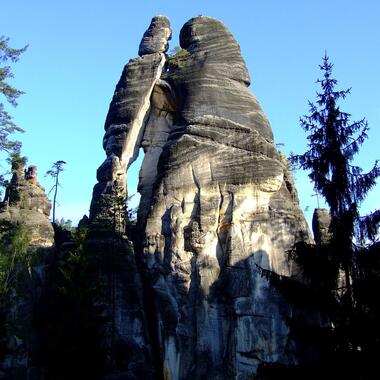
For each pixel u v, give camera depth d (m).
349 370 21.33
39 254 45.75
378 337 21.75
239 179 42.94
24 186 52.16
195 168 43.56
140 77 50.25
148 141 49.91
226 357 38.69
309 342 22.97
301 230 42.53
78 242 42.97
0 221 47.66
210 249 41.41
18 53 28.17
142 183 48.88
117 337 41.69
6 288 41.56
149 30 52.81
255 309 39.06
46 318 43.47
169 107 50.31
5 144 28.39
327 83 25.97
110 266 43.72
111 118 50.03
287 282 23.88
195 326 39.66
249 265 40.44
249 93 48.75
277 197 43.12
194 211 42.72
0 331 39.12
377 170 24.44
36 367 42.16
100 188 47.75
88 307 40.22
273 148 44.38
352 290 23.06
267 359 37.91
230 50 50.09
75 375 38.38
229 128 45.31
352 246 24.06
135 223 52.12
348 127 25.44
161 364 40.62
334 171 24.94
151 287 42.28
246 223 41.94
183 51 50.41
